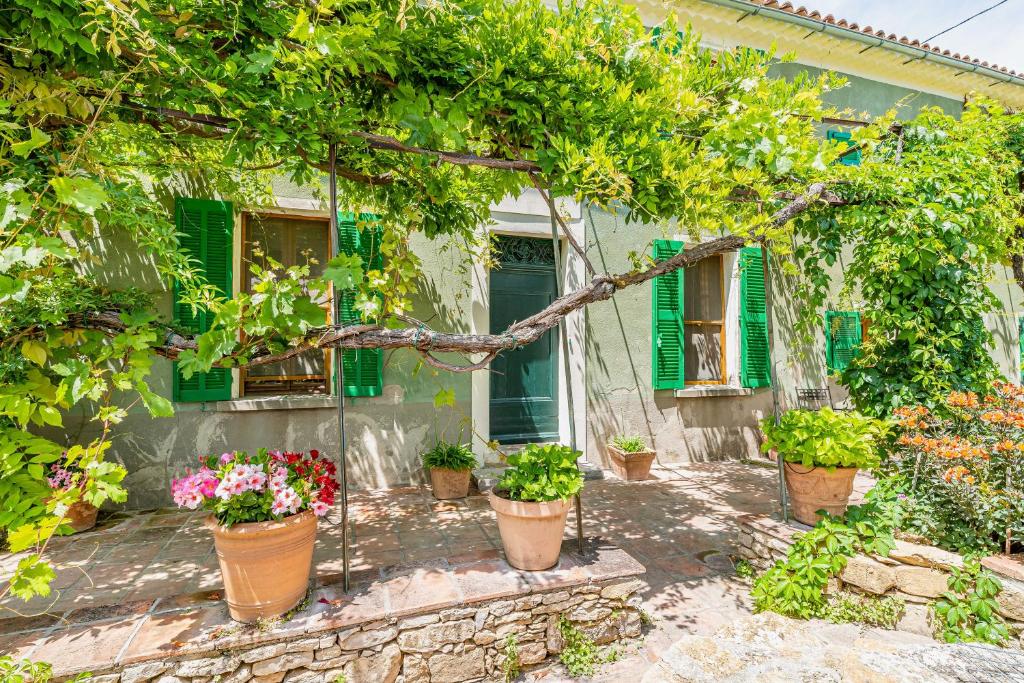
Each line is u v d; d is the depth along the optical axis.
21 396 1.88
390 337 2.42
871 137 3.20
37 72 1.95
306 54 1.93
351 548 3.47
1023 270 5.27
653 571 3.38
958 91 7.29
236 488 2.10
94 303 2.18
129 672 1.92
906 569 2.78
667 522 4.23
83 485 1.88
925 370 3.40
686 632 2.72
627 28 2.85
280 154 2.44
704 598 3.06
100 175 2.69
